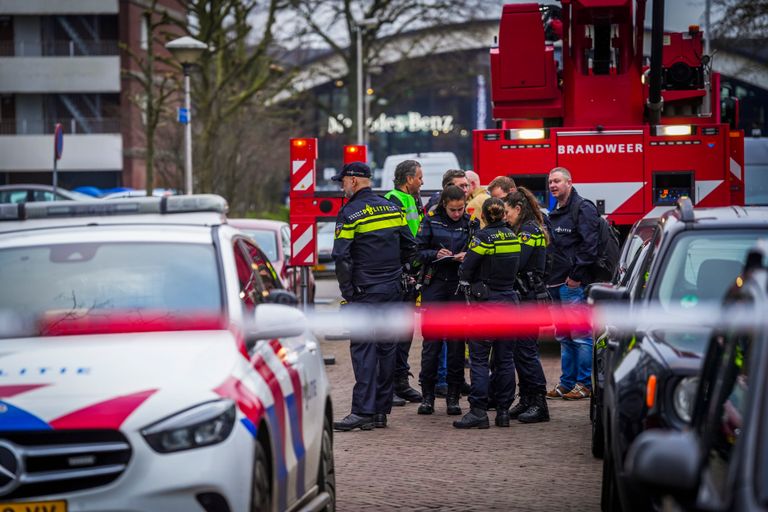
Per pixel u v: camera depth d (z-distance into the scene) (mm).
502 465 13281
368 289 15633
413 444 14641
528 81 24016
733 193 23328
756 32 48031
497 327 15578
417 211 18109
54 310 8820
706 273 10055
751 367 5426
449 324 16547
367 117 73438
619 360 9680
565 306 17922
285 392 8719
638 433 8539
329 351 24672
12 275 9125
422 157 43156
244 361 8234
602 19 23234
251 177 63156
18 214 9961
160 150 52438
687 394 8398
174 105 58250
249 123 57344
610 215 22781
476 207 19125
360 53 68250
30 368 7898
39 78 88688
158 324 8703
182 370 7867
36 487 7328
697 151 22641
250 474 7574
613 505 9898
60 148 29391
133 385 7676
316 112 90562
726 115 28578
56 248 9344
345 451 14281
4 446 7348
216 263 9180
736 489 4910
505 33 24016
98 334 8609
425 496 11797
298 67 61531
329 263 42000
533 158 22859
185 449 7395
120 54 88250
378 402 15859
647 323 9688
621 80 23531
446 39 74750
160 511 7305
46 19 89000
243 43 55250
